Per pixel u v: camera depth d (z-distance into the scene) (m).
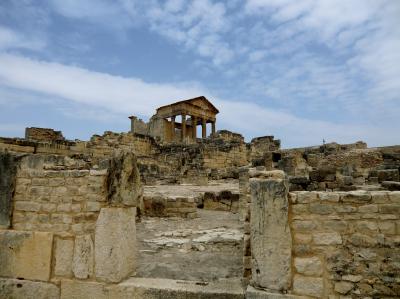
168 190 16.48
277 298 3.88
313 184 12.98
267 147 33.00
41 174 5.07
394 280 3.64
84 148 22.59
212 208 13.34
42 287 4.73
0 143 17.62
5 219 5.06
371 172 15.08
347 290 3.77
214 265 5.55
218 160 28.38
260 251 4.04
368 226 3.79
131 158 4.89
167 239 7.40
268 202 4.05
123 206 4.70
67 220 4.85
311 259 3.90
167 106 45.72
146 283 4.51
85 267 4.63
